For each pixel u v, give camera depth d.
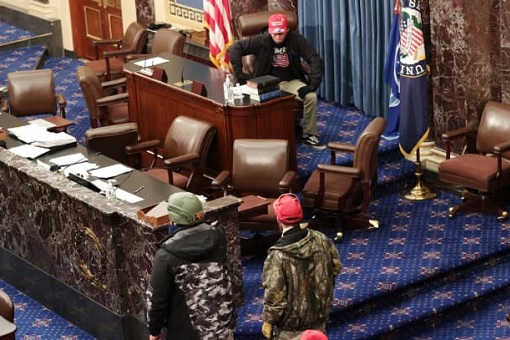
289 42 9.89
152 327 6.43
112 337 7.66
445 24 9.28
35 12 13.78
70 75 12.76
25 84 10.31
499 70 9.18
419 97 9.37
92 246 7.54
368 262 8.38
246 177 8.55
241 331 7.49
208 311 6.38
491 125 9.02
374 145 8.45
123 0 12.92
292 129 9.26
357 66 10.48
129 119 10.31
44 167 8.12
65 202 7.66
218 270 6.38
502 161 8.91
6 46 13.35
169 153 9.10
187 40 11.85
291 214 6.36
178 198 6.34
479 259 8.41
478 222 8.96
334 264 6.50
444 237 8.75
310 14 10.85
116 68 11.55
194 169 8.87
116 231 7.34
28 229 8.18
